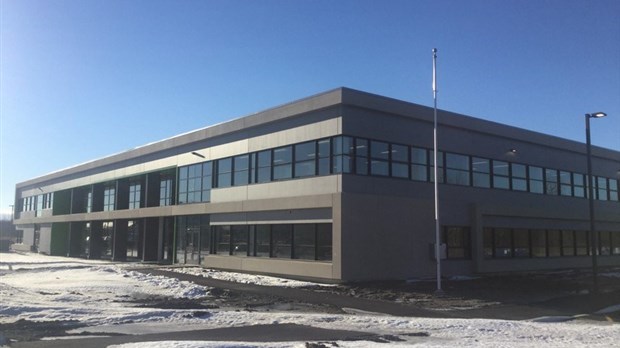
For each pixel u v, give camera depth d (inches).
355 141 1021.8
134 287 924.6
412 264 1071.0
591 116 995.3
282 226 1133.1
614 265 1691.7
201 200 1429.6
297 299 789.2
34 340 464.4
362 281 986.7
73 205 2306.8
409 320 606.9
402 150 1103.0
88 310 625.9
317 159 1053.8
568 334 545.3
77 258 2143.2
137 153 1777.8
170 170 1649.9
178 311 625.6
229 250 1296.8
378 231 1021.8
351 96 1010.7
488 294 885.8
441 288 937.5
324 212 1023.0
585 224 1595.7
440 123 1175.6
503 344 473.7
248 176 1243.2
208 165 1409.9
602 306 794.2
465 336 526.9
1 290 802.2
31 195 2827.3
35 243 2728.8
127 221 1979.6
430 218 1117.7
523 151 1393.9
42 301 717.9
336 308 711.1
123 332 512.7
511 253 1325.0
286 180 1120.2
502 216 1302.9
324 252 1021.2
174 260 1594.5
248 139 1251.2
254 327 556.4
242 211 1240.2
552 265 1443.2
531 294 903.7
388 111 1069.8
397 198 1061.8
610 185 1724.9
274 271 1122.7
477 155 1261.1
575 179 1574.8
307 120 1084.5
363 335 521.7
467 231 1211.2
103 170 2038.6
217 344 431.8
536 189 1424.7
